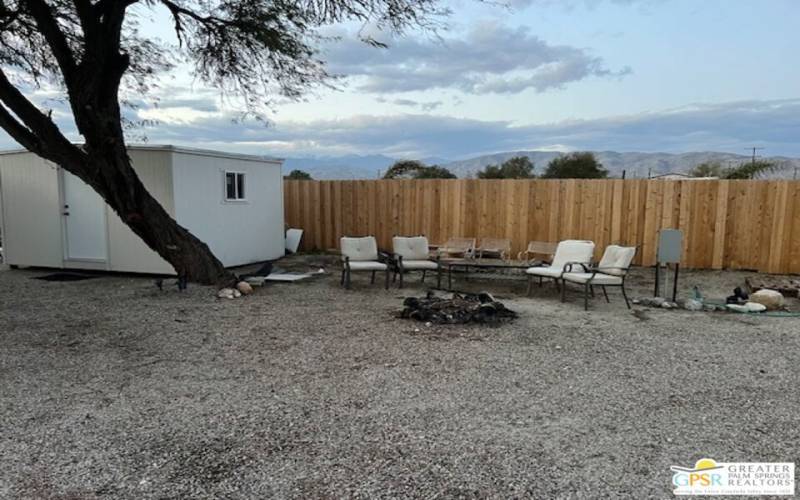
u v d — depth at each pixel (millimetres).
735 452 2832
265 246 10906
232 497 2406
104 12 6691
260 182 10711
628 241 9688
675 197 9352
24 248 9680
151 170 8539
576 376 4043
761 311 6301
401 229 11289
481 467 2668
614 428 3127
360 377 4004
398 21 7309
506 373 4098
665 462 2723
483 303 6098
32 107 6566
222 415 3311
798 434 3053
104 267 9078
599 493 2434
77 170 6855
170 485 2510
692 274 9000
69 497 2408
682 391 3732
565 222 10016
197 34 8398
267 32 7719
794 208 8680
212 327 5551
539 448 2871
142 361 4422
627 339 5117
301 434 3043
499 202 10406
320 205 12117
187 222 8797
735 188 9008
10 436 3027
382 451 2838
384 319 5902
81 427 3143
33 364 4344
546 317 6074
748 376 4051
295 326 5590
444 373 4094
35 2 6375
